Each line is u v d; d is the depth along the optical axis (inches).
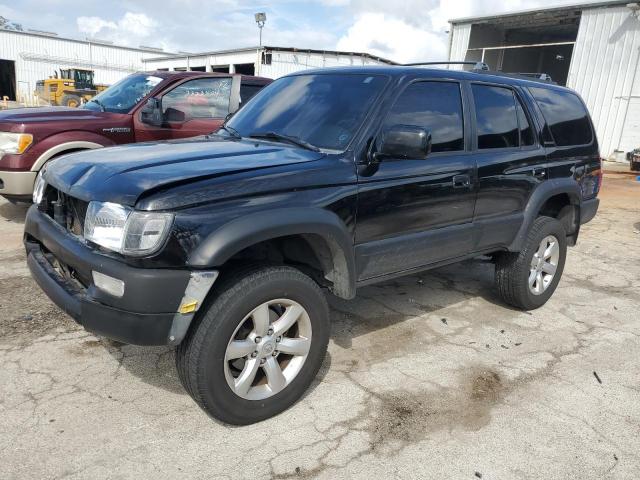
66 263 108.3
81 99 1081.4
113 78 1793.8
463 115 148.9
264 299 106.3
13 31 1593.3
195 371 101.5
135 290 94.0
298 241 123.6
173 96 275.3
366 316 171.2
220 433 108.4
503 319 175.0
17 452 99.0
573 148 188.4
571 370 142.3
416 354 147.1
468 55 889.5
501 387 132.0
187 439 106.0
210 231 97.6
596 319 179.2
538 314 181.3
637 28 653.9
